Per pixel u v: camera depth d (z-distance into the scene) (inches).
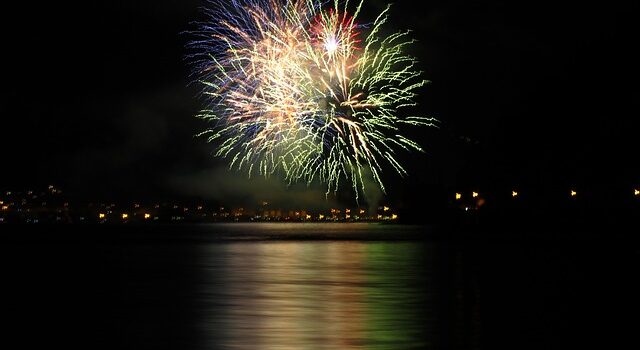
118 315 997.2
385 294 1230.9
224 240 4101.9
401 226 7066.9
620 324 880.9
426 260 2084.2
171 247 3139.8
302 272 1721.2
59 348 765.9
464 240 3499.0
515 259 2028.8
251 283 1449.3
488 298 1149.7
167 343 792.3
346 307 1065.5
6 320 956.0
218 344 784.3
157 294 1259.8
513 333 824.9
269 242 3695.9
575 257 2059.5
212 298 1194.6
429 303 1098.7
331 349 753.6
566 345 756.0
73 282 1482.5
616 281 1385.3
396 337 812.0
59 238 4520.2
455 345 762.2
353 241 3705.7
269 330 869.2
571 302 1090.1
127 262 2117.4
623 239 3184.1
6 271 1776.6
